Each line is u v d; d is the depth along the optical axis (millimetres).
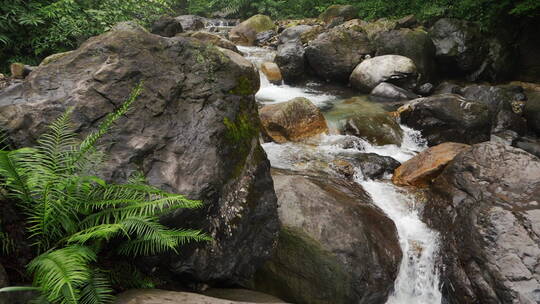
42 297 2127
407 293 4391
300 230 4086
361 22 13477
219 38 10336
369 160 6316
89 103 3061
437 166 5797
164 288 3014
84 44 3490
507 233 4191
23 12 6941
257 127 3945
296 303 3902
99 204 2555
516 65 12930
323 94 10758
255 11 21328
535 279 3801
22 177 2439
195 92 3561
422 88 10930
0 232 2420
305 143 7016
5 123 2838
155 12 10672
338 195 4938
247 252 3461
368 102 9750
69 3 7758
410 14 14375
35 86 3150
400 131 8016
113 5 8844
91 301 2262
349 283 3904
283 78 11664
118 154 2945
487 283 4008
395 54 11828
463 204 4828
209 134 3385
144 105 3250
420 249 4648
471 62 12102
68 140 2836
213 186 3172
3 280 2184
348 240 4082
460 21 12539
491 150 5242
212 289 3391
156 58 3531
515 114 9602
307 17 19219
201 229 3098
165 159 3107
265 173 3775
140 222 2496
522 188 4680
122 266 2816
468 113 7883
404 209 5207
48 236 2531
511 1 12242
